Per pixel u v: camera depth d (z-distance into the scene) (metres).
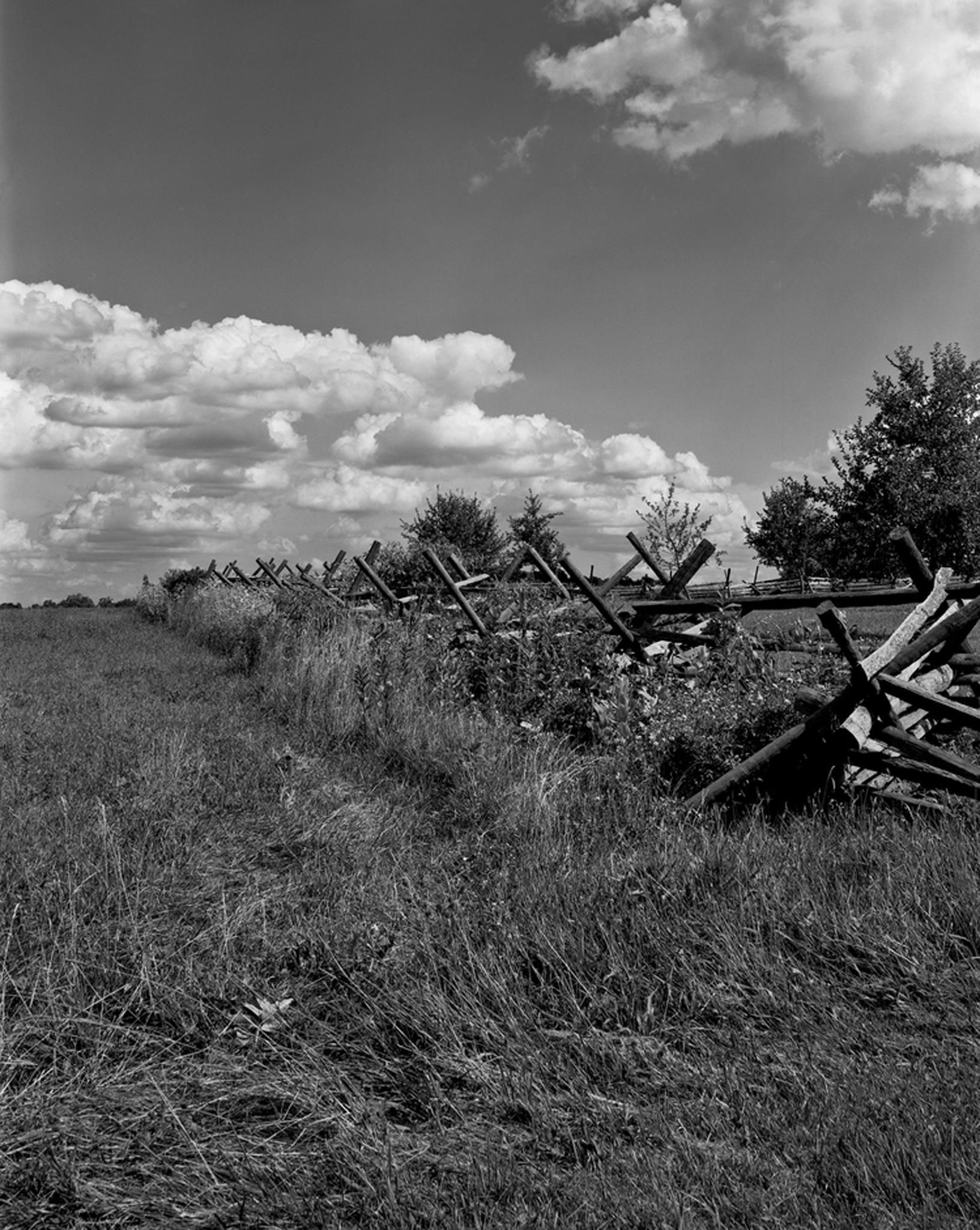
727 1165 3.00
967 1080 3.42
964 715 6.23
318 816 7.16
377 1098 3.54
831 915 4.69
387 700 10.38
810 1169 2.99
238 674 16.64
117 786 7.72
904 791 7.23
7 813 6.77
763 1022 3.99
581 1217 2.79
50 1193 2.98
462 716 9.96
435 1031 3.90
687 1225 2.72
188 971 4.38
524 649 10.87
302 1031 4.02
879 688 6.52
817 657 9.23
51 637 25.80
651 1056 3.72
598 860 5.83
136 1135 3.28
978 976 4.20
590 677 9.99
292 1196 2.94
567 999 4.15
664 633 10.81
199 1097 3.53
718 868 5.28
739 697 8.48
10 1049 3.71
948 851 5.35
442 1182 3.01
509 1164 3.05
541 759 8.35
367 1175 3.00
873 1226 2.73
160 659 19.59
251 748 9.68
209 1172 3.07
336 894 5.49
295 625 17.23
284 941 4.86
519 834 6.71
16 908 4.86
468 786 7.84
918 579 7.86
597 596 10.80
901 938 4.50
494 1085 3.52
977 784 6.13
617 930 4.63
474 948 4.58
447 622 13.59
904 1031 3.91
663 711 8.49
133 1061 3.79
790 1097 3.38
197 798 7.50
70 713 11.90
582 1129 3.26
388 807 7.70
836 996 4.15
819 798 6.91
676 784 7.75
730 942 4.46
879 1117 3.21
